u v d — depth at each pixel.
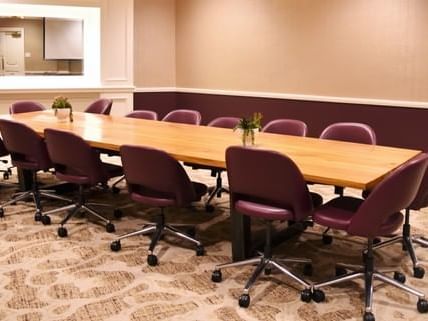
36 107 6.02
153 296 3.05
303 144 3.83
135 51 7.85
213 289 3.14
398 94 5.96
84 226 4.21
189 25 7.88
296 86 6.82
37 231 4.09
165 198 3.49
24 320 2.77
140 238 3.96
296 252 3.73
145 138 4.07
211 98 7.78
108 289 3.13
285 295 3.06
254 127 3.56
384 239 3.85
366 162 3.24
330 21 6.36
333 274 3.36
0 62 7.70
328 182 2.86
